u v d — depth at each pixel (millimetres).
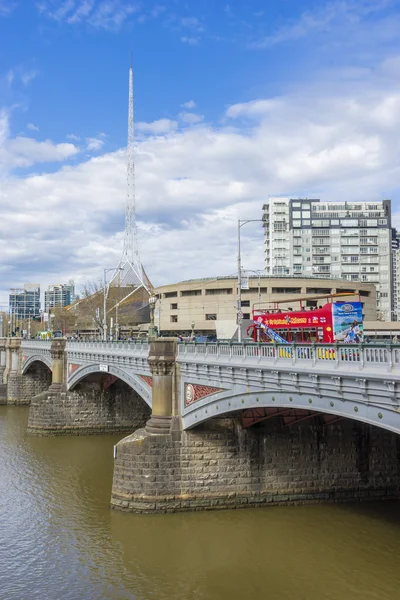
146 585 26688
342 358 22859
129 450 35812
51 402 64062
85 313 128500
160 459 35406
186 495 35250
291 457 36094
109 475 45656
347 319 33938
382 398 20891
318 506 35562
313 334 34969
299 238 166500
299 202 168250
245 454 35844
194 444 35656
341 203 170000
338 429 36594
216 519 33812
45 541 31875
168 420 36750
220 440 35844
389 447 37000
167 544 30734
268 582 26578
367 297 113875
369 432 36844
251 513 34594
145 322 123938
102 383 65438
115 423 65625
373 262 165875
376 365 21016
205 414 33875
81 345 60250
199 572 27641
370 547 29609
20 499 39344
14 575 27875
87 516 35281
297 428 36281
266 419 36062
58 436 63406
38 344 81000
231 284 109375
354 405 22547
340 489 36250
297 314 36000
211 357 33094
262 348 28391
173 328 114812
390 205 171500
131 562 28906
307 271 165500
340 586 25938
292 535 31281
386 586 25875
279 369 26078
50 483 43312
